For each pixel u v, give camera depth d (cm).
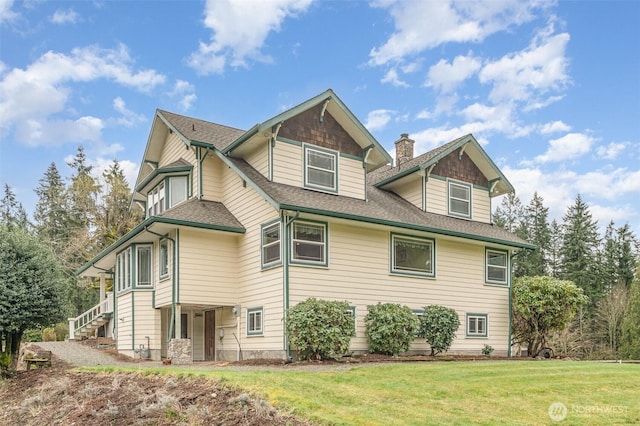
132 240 1633
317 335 1263
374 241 1543
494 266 1859
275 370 1045
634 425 741
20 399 998
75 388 972
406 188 1888
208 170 1667
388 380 959
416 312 1602
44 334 2441
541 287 1816
